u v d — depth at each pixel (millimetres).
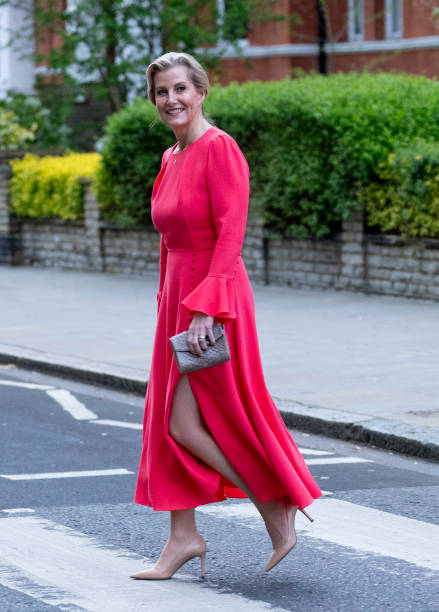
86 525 6145
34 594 4902
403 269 15523
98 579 5133
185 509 5105
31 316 15492
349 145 15609
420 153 14781
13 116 26500
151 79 4996
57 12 26609
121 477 7375
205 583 5082
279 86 17422
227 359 4816
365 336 12773
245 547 5699
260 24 26422
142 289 18359
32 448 8312
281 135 16672
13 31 28234
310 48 25938
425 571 5258
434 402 9195
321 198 16219
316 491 5090
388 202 15695
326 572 5250
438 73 23609
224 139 4895
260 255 17797
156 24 26359
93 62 26047
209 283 4805
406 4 24109
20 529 6051
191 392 4898
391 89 16219
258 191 17531
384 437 8211
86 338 13406
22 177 22875
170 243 5031
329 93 16062
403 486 7062
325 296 16234
